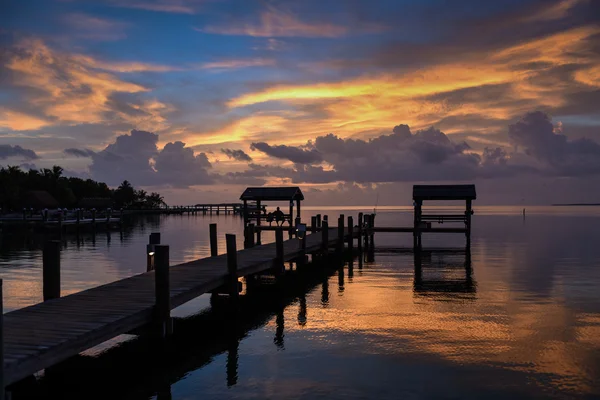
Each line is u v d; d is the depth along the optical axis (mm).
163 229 53719
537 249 29578
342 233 27250
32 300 15047
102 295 11234
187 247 32094
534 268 21422
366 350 10180
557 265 22281
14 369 6691
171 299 10711
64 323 8734
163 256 10172
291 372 9023
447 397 7895
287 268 22594
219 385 8492
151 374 9078
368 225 33906
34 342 7590
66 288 16891
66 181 98375
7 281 18562
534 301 14609
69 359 9922
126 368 9391
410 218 91250
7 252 29641
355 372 8969
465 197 32750
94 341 8312
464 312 13312
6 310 13711
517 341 10672
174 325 12523
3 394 6289
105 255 27328
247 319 13078
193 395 8102
